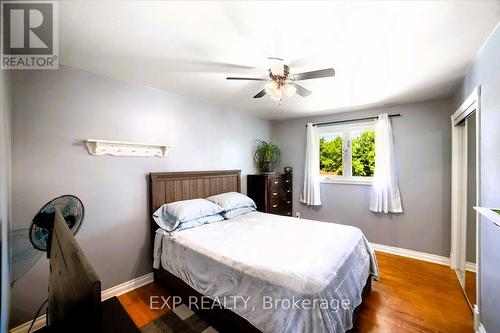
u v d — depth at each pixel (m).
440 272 2.77
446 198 3.00
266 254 1.74
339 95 2.90
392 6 1.28
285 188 4.20
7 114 1.46
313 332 1.24
